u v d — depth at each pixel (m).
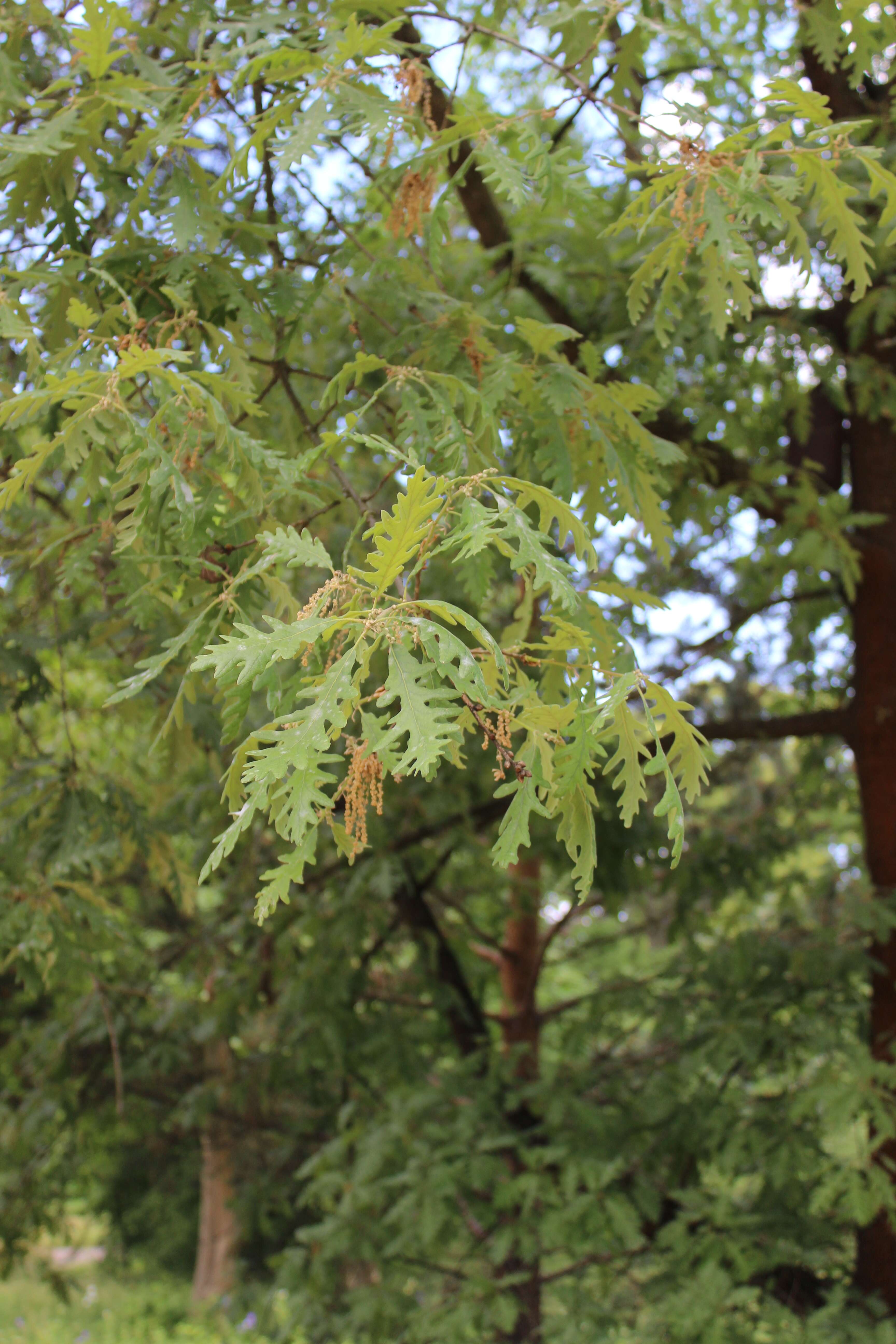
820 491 5.10
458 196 3.98
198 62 2.27
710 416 4.34
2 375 2.32
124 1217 10.48
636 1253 4.83
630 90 3.04
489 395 2.22
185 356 1.73
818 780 6.54
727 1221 4.17
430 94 2.37
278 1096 6.73
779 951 4.95
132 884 6.45
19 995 7.38
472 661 1.28
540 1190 4.38
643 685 1.45
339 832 1.35
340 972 5.50
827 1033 4.39
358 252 2.73
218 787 4.77
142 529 2.02
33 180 2.39
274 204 2.59
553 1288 4.56
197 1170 9.94
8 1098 6.90
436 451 2.04
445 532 1.54
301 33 2.34
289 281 2.44
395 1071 5.74
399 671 1.27
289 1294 5.29
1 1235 6.09
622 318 4.55
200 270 2.36
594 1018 5.32
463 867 6.64
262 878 1.23
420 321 2.69
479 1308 4.35
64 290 2.34
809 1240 4.55
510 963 6.54
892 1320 4.16
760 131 1.96
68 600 3.90
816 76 4.46
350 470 4.98
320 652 1.58
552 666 1.95
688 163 1.98
